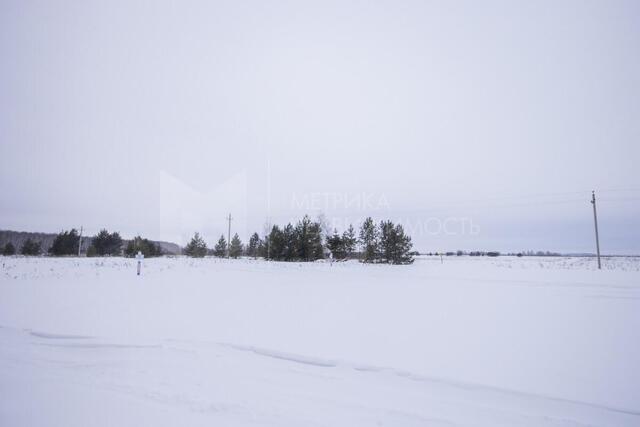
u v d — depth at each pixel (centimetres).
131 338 668
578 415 427
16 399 429
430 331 724
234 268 2056
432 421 405
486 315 859
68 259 2659
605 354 598
